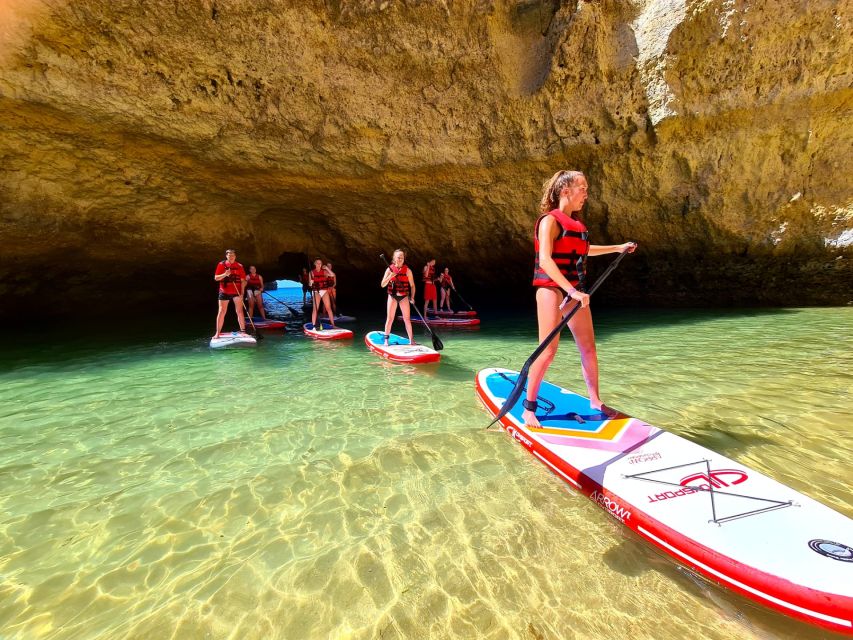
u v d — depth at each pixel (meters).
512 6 8.02
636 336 7.07
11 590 1.78
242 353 6.78
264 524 2.21
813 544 1.73
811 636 1.51
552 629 1.56
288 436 3.32
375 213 11.25
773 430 3.16
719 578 1.70
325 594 1.74
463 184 9.88
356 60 7.89
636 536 2.03
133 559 1.96
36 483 2.66
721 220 8.98
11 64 5.83
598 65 8.02
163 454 3.05
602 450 2.56
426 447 3.05
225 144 7.80
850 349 5.50
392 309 6.66
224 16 6.76
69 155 7.21
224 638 1.54
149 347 7.43
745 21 7.25
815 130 7.91
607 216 9.77
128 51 6.41
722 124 8.11
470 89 8.55
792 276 9.20
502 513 2.26
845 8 6.98
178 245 10.27
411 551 1.98
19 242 8.10
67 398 4.43
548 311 2.75
